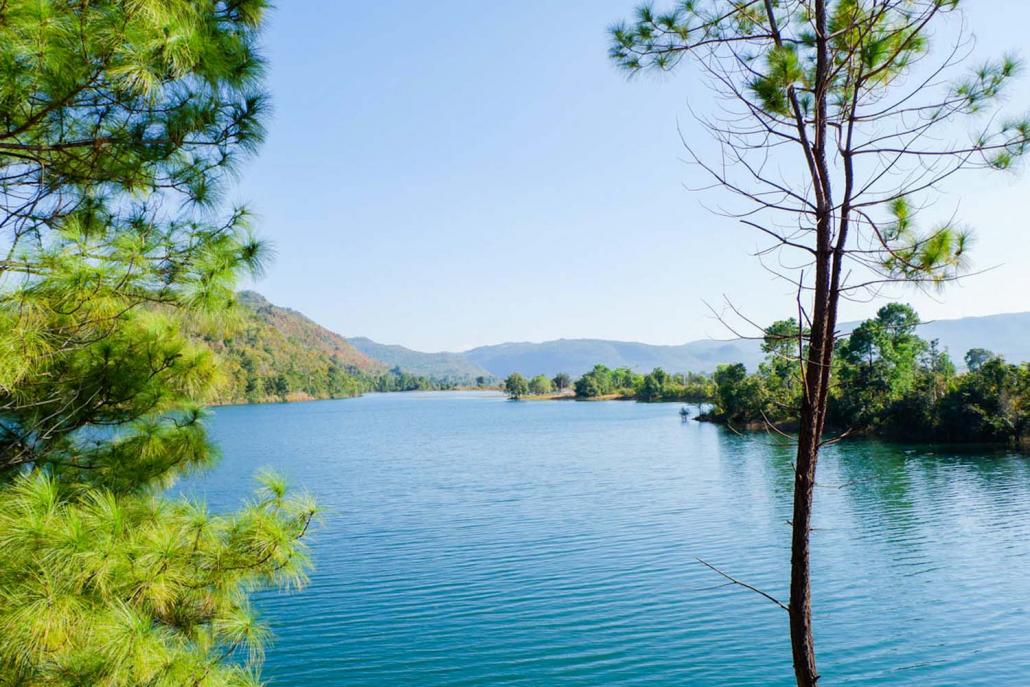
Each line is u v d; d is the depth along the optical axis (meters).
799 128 4.82
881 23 4.80
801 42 5.16
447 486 49.97
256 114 5.77
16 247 5.16
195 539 5.46
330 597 24.59
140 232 5.78
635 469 56.97
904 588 24.08
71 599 4.21
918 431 64.88
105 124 5.27
